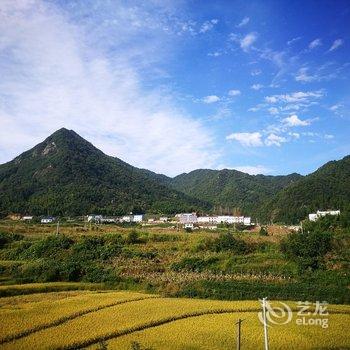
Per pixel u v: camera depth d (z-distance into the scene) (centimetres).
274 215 18275
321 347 4366
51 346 4191
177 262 8925
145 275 8206
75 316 5203
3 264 8650
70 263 8475
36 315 5131
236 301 6338
